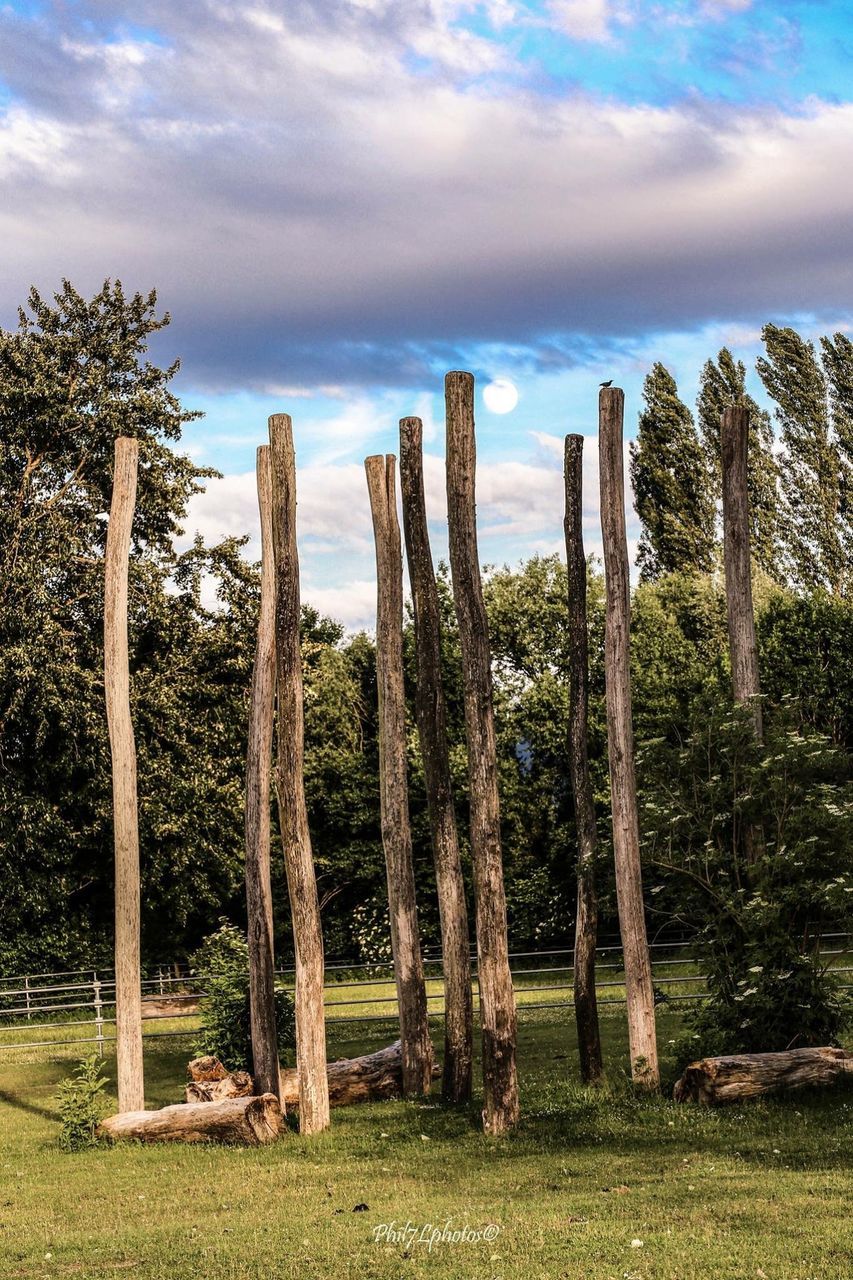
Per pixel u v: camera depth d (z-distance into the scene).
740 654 15.09
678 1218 8.56
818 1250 7.55
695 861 13.92
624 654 13.96
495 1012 12.41
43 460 27.72
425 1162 11.33
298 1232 9.05
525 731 34.78
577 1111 12.59
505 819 33.97
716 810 14.05
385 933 34.97
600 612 34.34
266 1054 14.70
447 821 14.42
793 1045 13.12
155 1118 13.24
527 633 36.00
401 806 15.38
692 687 33.03
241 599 29.19
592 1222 8.62
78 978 30.55
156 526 28.80
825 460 42.41
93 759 26.83
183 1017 23.16
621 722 13.84
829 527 42.12
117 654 14.70
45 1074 19.23
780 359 43.25
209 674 28.73
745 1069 12.16
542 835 34.53
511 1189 10.02
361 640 42.59
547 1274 7.48
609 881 15.16
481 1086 14.93
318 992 13.22
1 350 26.80
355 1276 7.80
